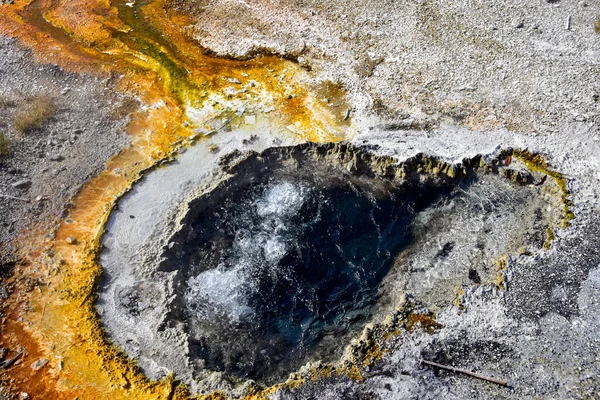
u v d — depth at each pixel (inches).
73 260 526.0
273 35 762.2
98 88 698.2
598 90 669.9
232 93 685.3
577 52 716.7
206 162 605.6
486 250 536.7
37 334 474.6
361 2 805.2
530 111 651.5
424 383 439.2
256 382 454.3
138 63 731.4
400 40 745.6
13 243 542.9
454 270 523.5
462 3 794.2
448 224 564.4
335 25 771.4
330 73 705.6
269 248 550.6
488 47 729.6
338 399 431.2
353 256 546.6
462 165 590.6
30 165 610.5
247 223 569.6
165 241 532.7
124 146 628.1
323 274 534.6
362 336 472.1
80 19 804.0
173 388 438.3
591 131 627.8
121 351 461.7
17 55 745.0
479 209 572.4
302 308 510.6
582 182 579.8
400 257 542.3
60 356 458.9
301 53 735.1
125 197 574.9
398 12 785.6
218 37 765.3
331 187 597.0
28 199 578.2
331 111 659.4
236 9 808.9
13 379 445.4
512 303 486.9
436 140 619.8
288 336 490.6
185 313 502.9
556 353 453.1
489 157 599.8
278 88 690.2
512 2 791.1
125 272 516.7
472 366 448.8
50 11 822.5
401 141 618.8
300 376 447.2
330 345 481.7
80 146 629.6
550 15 767.1
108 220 554.9
